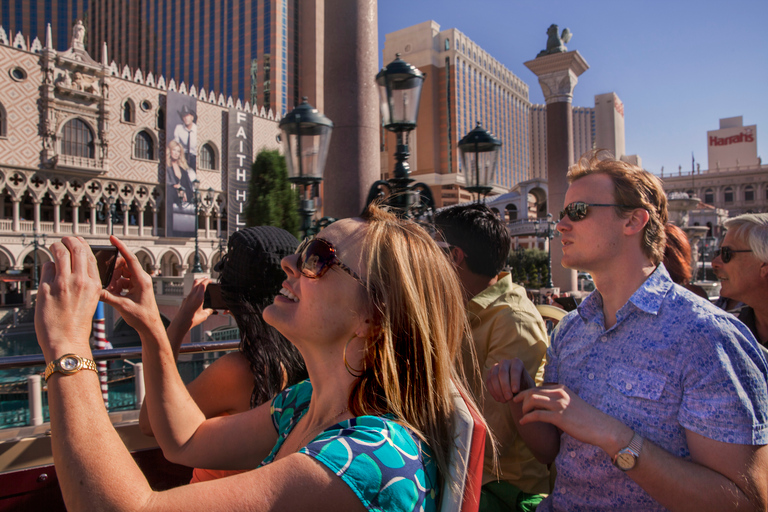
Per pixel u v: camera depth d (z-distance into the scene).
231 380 1.54
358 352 0.96
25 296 35.06
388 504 0.75
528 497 1.87
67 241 0.98
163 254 42.53
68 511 0.73
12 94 33.88
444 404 0.93
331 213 4.74
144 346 1.25
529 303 2.17
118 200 40.31
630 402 1.24
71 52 36.16
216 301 1.76
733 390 1.09
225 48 73.31
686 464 1.09
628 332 1.31
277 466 0.75
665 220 1.42
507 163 109.44
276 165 18.05
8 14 80.62
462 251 2.24
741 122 96.69
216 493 0.72
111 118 38.50
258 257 1.55
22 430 2.36
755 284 2.26
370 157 4.73
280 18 69.31
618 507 1.27
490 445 1.91
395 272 0.93
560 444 1.51
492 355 1.96
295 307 1.01
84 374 0.84
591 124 105.81
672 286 1.32
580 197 1.40
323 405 0.99
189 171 42.19
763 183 85.31
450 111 90.56
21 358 2.18
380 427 0.83
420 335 0.91
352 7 4.67
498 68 105.88
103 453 0.76
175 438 1.23
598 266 1.39
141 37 83.88
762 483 1.05
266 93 69.50
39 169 35.28
